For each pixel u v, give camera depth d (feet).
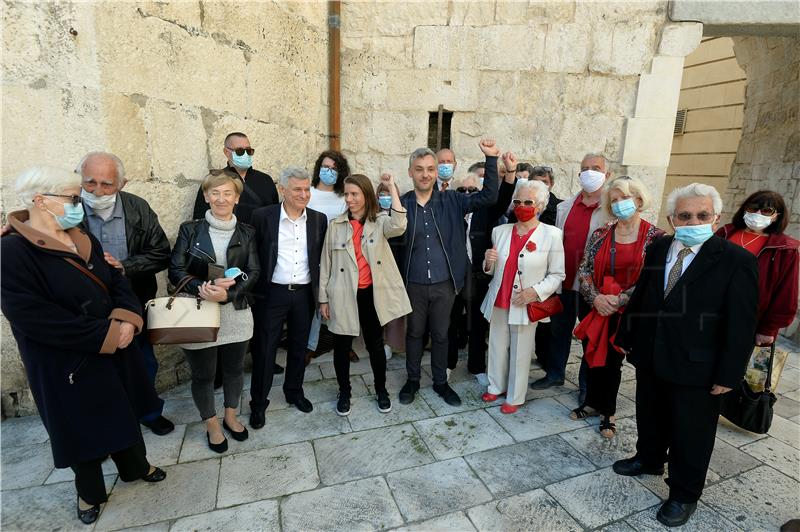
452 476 7.18
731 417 8.51
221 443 7.68
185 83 9.36
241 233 7.52
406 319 9.41
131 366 6.34
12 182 7.47
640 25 12.93
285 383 9.24
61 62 7.45
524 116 13.75
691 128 22.95
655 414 6.87
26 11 7.13
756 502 6.72
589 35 13.14
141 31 8.33
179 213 9.57
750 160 16.97
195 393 7.41
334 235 8.60
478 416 9.09
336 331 8.57
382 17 13.53
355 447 7.91
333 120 14.19
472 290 10.26
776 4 12.23
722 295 5.82
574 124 13.69
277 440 8.09
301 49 12.74
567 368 11.81
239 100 10.75
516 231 9.08
